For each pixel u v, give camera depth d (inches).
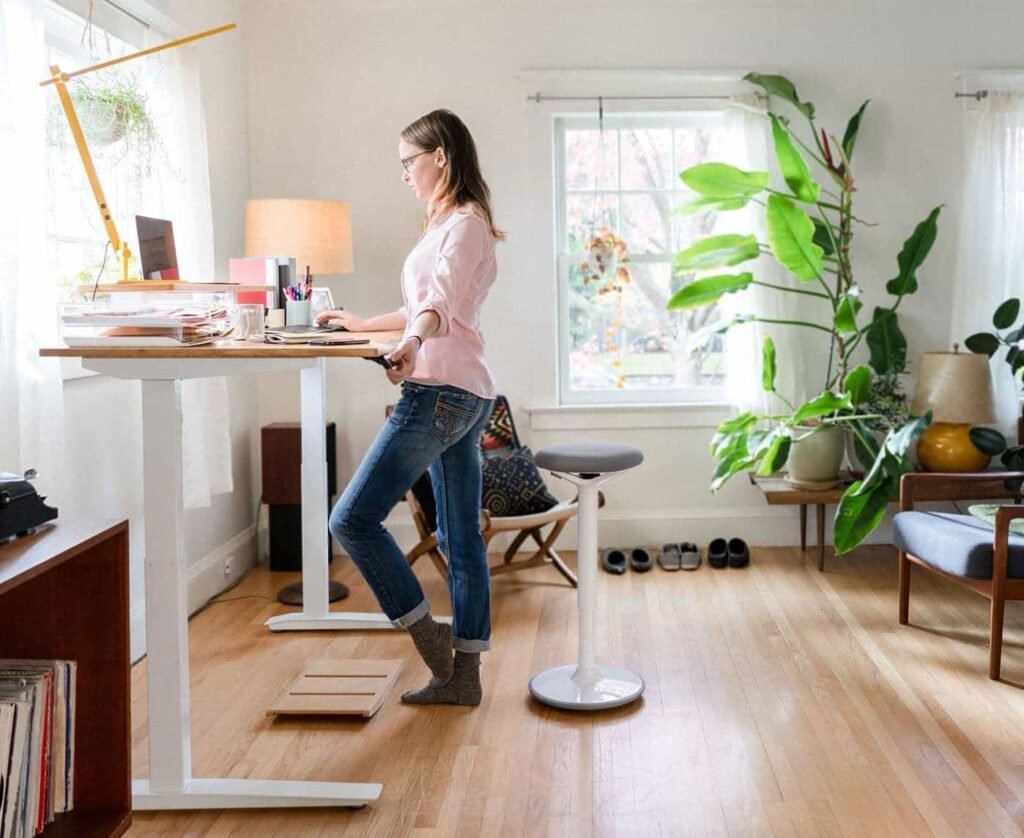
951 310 203.2
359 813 101.5
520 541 182.4
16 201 112.0
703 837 96.3
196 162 161.0
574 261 208.2
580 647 130.6
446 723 123.0
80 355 95.3
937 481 159.5
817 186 188.7
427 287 116.8
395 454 115.2
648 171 207.8
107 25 142.9
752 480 198.4
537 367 204.5
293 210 179.6
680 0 198.2
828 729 120.2
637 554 195.0
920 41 198.7
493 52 199.8
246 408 199.5
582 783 107.3
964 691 131.3
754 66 200.1
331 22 199.6
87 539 75.4
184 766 103.4
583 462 122.0
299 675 138.5
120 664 82.4
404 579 122.0
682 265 193.6
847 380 182.4
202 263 161.5
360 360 204.5
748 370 201.5
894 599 171.9
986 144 196.9
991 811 100.6
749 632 155.7
